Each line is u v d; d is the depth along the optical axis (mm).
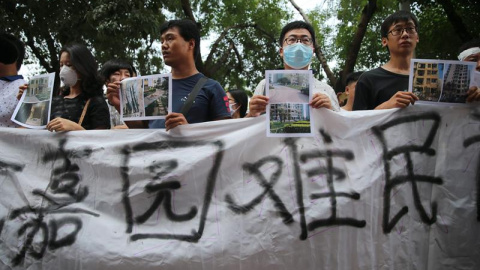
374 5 10383
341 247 2801
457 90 2977
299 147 2955
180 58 3334
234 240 2828
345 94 5219
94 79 3461
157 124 3338
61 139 3193
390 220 2848
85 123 3393
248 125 3020
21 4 10906
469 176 2943
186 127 3045
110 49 11352
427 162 2959
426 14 12688
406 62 3408
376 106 3377
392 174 2914
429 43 12609
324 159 2939
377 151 2961
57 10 10891
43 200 3105
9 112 3562
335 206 2840
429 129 2998
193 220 2910
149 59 14281
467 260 2861
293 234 2812
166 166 3010
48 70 13188
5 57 3721
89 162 3113
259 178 2930
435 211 2902
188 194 2959
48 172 3176
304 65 3350
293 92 2924
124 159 3072
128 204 2994
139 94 3072
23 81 3711
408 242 2832
